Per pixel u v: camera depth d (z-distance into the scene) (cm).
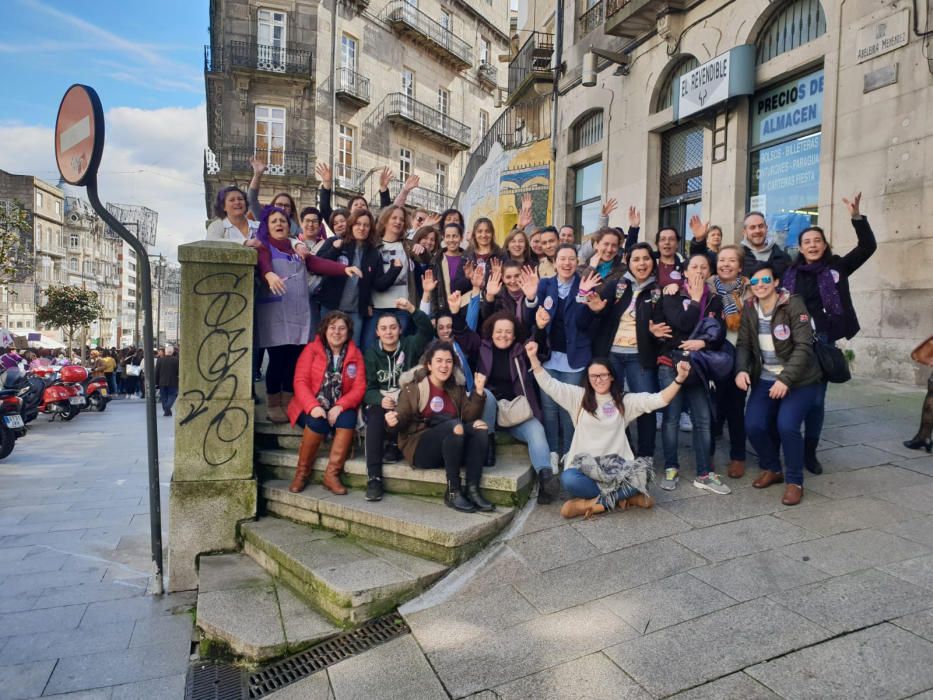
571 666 272
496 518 393
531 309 486
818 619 289
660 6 1061
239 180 2384
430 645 300
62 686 305
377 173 2744
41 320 3588
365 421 449
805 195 858
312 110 2431
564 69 1473
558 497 439
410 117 2845
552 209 1511
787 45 874
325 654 309
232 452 439
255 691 291
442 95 3192
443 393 432
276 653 313
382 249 554
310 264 510
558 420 492
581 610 313
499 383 470
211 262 433
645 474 404
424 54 3019
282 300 477
